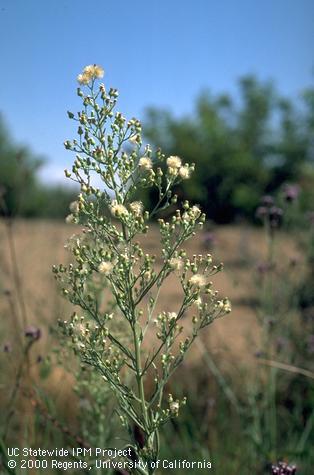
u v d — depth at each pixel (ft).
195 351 17.47
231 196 90.58
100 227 7.91
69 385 14.15
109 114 7.88
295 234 20.52
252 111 121.90
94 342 7.77
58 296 15.23
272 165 106.42
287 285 17.16
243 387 15.90
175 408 7.57
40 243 26.45
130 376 10.85
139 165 7.93
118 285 7.73
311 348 16.56
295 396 15.71
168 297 24.34
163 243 8.00
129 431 7.80
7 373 13.66
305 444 13.02
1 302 17.24
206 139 115.85
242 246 22.34
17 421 12.55
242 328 20.08
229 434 14.61
